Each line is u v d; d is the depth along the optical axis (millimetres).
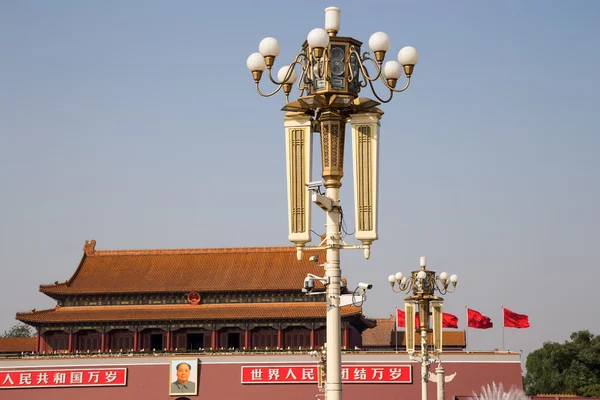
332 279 34094
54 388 124312
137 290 134500
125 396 123250
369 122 34719
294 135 35062
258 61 34344
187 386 122500
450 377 80375
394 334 154250
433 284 71562
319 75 33719
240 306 133375
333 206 34250
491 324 116000
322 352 60469
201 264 140500
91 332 134875
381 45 33875
